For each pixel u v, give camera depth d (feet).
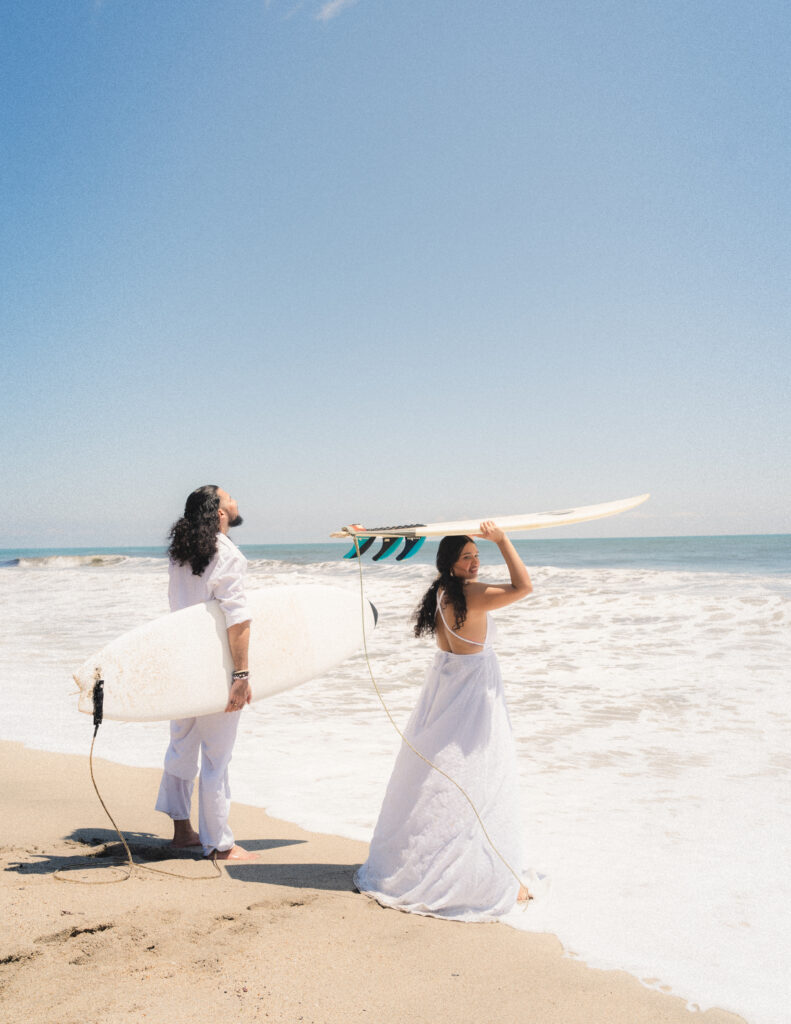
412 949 7.85
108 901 8.56
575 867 10.38
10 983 6.68
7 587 62.69
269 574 71.51
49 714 20.22
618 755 15.98
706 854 10.83
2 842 10.95
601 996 7.04
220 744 10.77
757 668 24.22
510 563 9.46
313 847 11.19
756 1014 6.79
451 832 9.05
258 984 6.91
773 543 158.71
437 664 9.73
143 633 10.46
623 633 31.63
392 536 10.09
